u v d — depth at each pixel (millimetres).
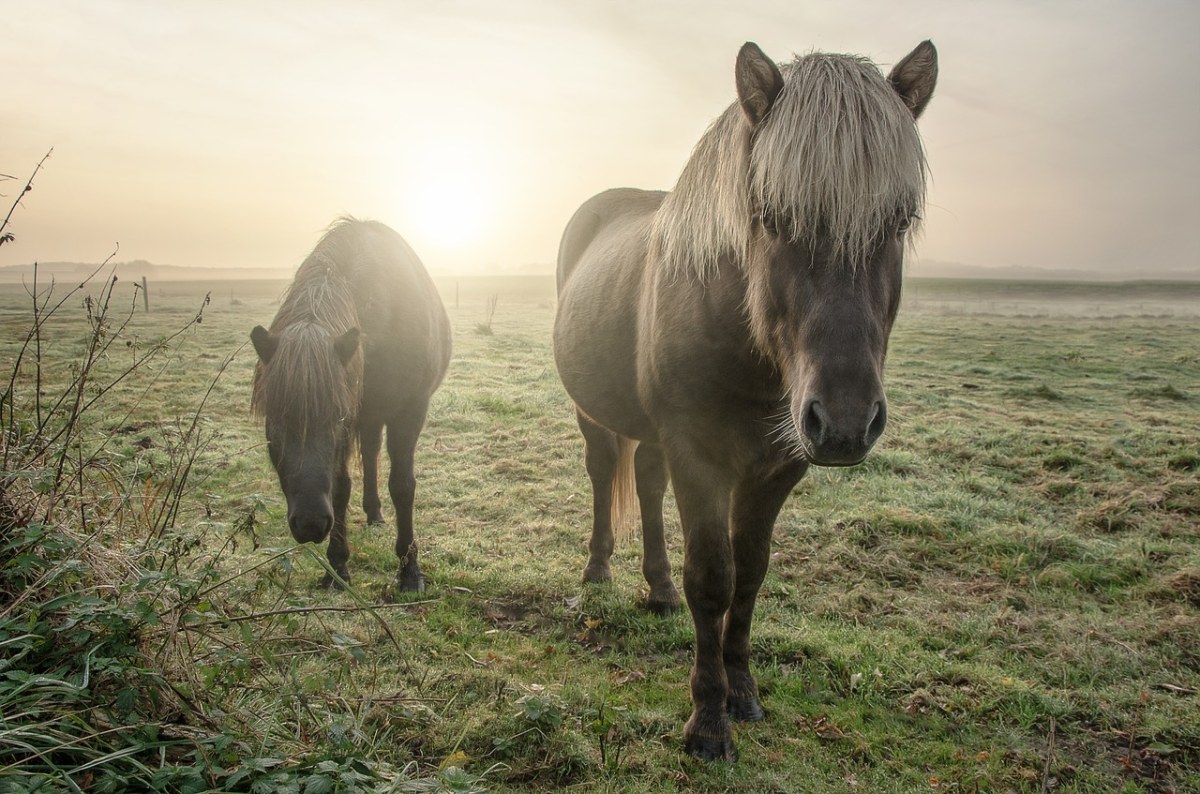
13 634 1868
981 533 4816
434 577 3957
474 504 5281
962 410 9055
